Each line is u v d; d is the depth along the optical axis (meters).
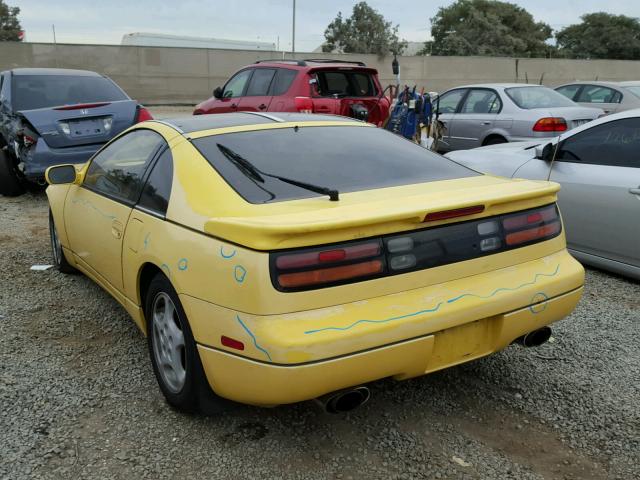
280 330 2.30
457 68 34.28
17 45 26.80
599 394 3.21
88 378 3.38
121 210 3.42
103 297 4.60
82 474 2.58
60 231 4.62
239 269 2.39
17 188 8.41
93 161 4.18
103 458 2.69
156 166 3.28
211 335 2.51
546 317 2.90
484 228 2.74
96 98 8.54
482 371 3.47
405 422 2.98
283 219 2.43
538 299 2.81
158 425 2.94
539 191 2.89
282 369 2.30
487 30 54.28
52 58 27.34
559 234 3.06
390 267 2.48
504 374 3.43
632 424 2.94
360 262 2.42
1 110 8.42
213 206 2.75
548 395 3.21
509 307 2.72
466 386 3.31
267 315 2.33
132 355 3.67
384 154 3.37
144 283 3.24
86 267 4.26
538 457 2.71
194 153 3.07
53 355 3.66
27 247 5.95
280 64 9.66
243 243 2.40
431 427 2.94
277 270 2.33
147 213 3.12
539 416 3.02
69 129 7.57
